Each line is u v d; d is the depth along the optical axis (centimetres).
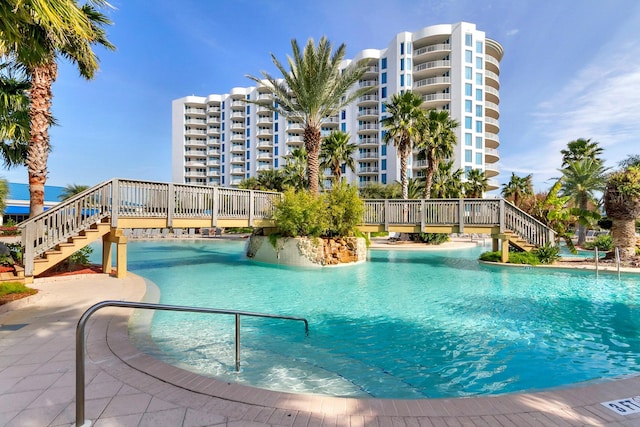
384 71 4856
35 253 838
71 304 636
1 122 1072
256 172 6384
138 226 1045
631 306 750
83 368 248
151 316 607
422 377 409
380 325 616
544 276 1131
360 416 259
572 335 560
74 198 913
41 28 536
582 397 287
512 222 1382
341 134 3055
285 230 1427
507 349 499
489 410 267
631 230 1319
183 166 7044
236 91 6631
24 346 415
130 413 263
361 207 1459
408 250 2095
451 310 716
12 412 268
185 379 320
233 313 399
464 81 4262
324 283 1013
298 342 527
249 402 279
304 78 1526
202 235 3203
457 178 3186
